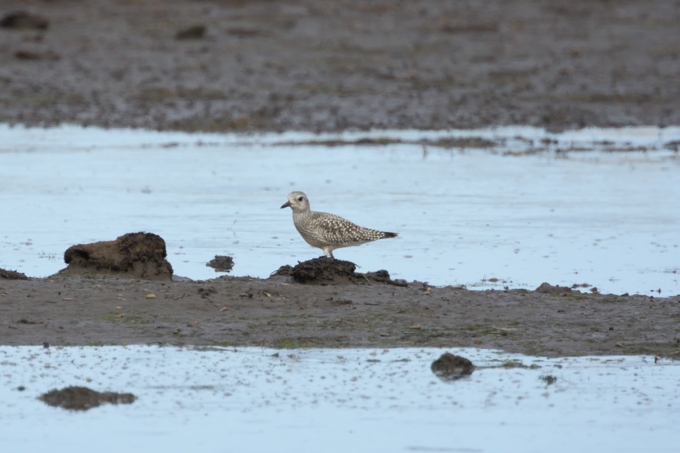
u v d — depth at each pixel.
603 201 21.20
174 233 17.91
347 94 34.72
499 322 12.27
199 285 13.33
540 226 18.77
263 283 13.59
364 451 8.98
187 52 39.03
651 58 41.28
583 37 44.44
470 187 22.69
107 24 42.81
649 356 11.23
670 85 37.34
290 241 17.44
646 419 9.67
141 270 14.00
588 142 29.45
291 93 34.62
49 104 32.56
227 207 20.30
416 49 41.47
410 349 11.38
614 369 10.84
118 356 11.02
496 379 10.59
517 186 22.84
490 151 27.88
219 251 16.59
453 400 10.08
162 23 43.31
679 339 11.69
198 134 30.20
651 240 17.67
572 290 13.87
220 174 24.08
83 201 20.66
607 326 12.14
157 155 26.72
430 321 12.27
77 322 11.91
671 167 25.55
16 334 11.49
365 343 11.52
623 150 28.19
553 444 9.13
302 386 10.35
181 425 9.45
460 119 32.50
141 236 14.15
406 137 30.05
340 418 9.65
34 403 9.88
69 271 14.02
